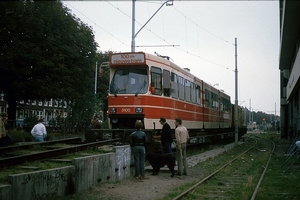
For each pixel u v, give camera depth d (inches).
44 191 327.6
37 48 1131.9
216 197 374.0
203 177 500.1
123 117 613.6
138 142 483.2
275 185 454.6
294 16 948.0
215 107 1114.1
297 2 831.7
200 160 724.7
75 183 369.4
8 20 975.0
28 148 526.3
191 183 451.5
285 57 1477.6
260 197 371.9
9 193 283.3
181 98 742.5
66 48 1234.0
